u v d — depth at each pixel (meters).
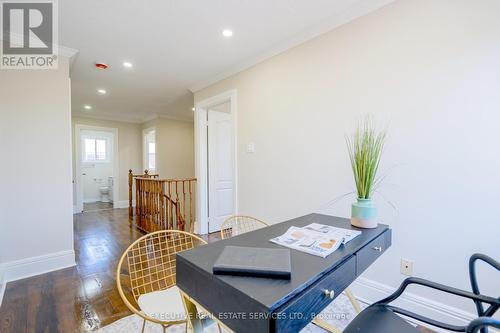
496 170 1.42
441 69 1.58
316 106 2.26
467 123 1.50
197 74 3.30
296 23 2.15
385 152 1.83
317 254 1.00
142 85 3.75
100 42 2.45
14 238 2.35
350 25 2.02
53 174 2.54
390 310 1.16
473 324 0.79
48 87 2.51
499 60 1.40
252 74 2.90
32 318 1.76
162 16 2.04
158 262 2.46
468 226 1.51
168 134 5.96
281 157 2.59
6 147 2.31
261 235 1.26
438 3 1.59
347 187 2.06
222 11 1.98
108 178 7.79
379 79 1.85
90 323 1.71
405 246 1.75
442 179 1.59
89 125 5.91
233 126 3.15
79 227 4.36
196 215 3.99
